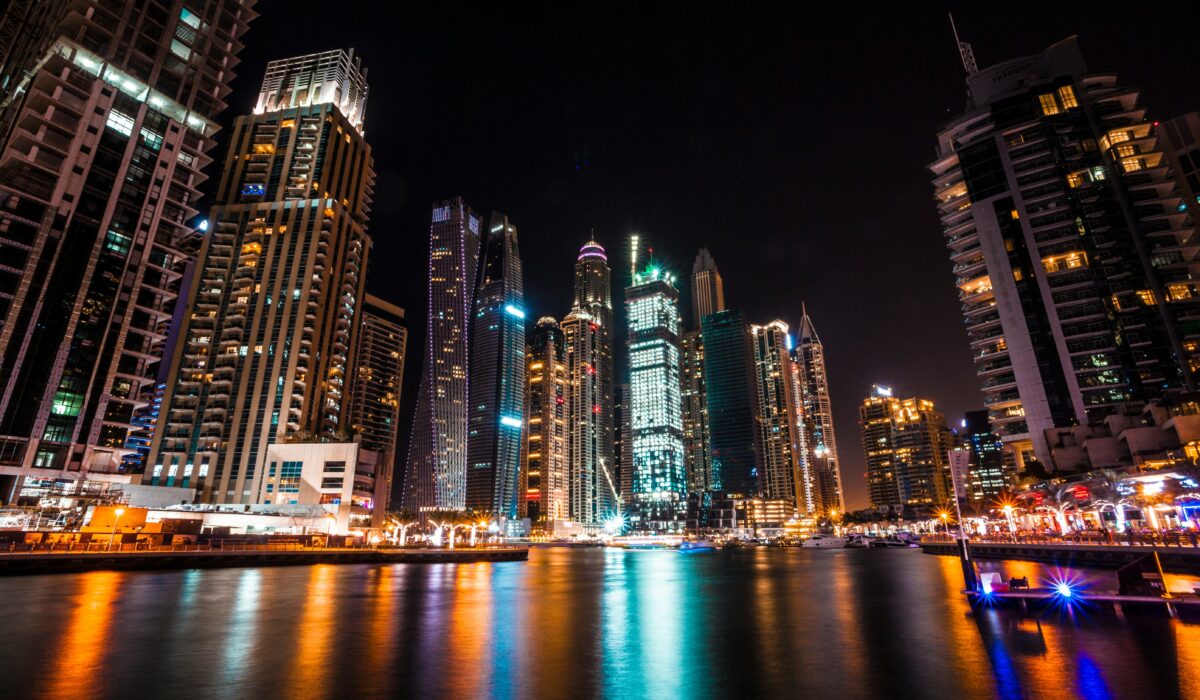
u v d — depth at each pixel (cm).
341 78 18775
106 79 11688
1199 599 3112
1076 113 14038
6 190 10000
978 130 14900
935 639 2722
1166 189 13312
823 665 2262
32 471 9606
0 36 12775
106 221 11019
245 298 15288
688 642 2798
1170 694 1767
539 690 1911
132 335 11238
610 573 8850
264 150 17062
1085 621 3003
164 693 1823
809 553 18938
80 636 2770
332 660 2319
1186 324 12131
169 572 6962
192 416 14275
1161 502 7806
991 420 13662
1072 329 12612
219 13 13400
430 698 1802
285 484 12756
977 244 14488
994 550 9538
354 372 16975
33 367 9838
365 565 9388
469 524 16588
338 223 16612
